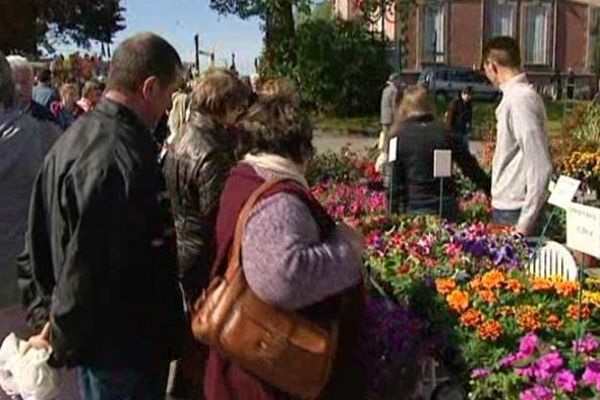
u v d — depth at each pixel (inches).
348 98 1114.7
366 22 1146.0
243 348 113.3
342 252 114.4
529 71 1776.6
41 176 130.8
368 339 136.7
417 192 250.4
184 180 160.1
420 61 1726.1
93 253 122.0
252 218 113.1
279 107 119.8
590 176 368.8
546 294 169.8
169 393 168.6
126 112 128.4
